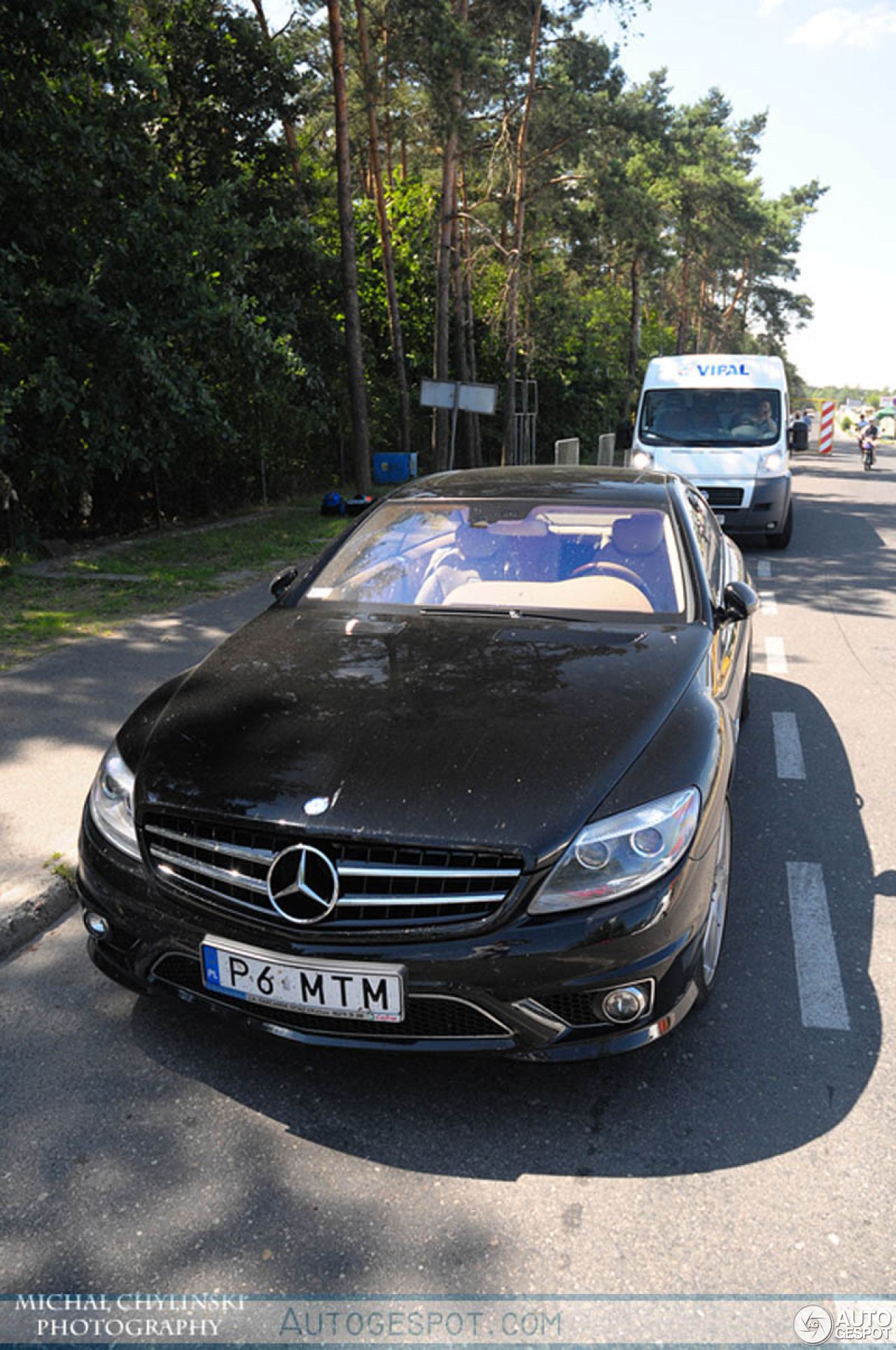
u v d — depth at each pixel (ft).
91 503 42.14
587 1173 8.18
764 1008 10.44
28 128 35.88
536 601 12.23
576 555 12.92
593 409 110.52
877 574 37.91
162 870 9.03
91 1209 7.84
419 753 8.94
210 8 56.85
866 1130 8.65
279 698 10.09
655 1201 7.89
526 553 13.01
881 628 28.81
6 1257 7.40
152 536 45.50
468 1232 7.61
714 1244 7.47
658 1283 7.15
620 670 10.41
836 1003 10.55
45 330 35.78
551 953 8.04
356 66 71.36
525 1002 8.12
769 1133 8.63
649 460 42.93
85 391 36.45
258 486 60.80
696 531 13.87
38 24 34.14
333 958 8.20
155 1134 8.63
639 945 8.21
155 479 47.11
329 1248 7.47
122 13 36.78
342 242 63.72
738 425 43.21
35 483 38.58
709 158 163.73
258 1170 8.23
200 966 8.89
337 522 51.88
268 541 43.75
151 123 46.78
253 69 57.88
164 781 9.11
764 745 18.57
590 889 8.12
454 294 93.50
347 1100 9.05
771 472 41.83
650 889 8.29
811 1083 9.27
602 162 87.35
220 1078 9.36
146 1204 7.89
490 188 90.94
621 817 8.37
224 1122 8.78
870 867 13.73
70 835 13.71
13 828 13.93
